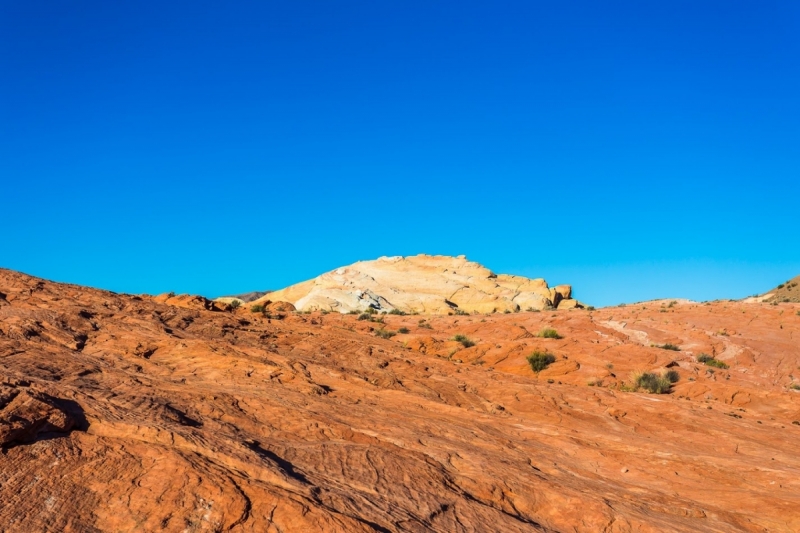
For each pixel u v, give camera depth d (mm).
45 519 6867
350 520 7734
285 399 14555
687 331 50906
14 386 9828
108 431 9383
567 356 37438
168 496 7688
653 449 16812
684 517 11422
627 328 52281
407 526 8266
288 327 29016
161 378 15000
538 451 14883
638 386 31391
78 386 11906
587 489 12008
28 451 8109
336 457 10500
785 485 14648
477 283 93875
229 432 10781
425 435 13656
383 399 17656
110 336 17906
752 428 22000
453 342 40312
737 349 45875
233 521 7391
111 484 7844
